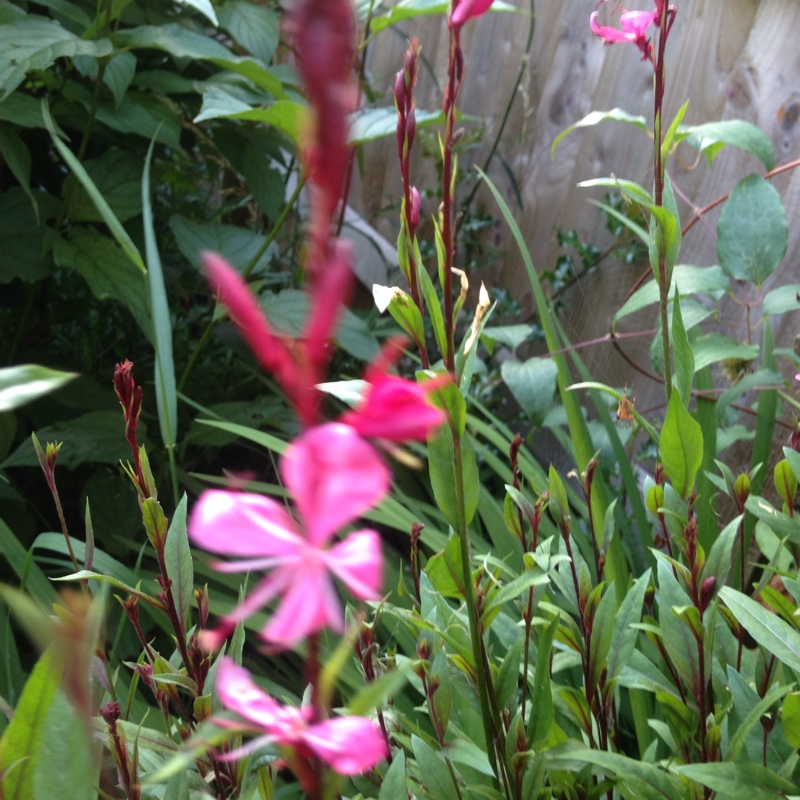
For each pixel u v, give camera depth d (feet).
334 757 0.84
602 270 4.84
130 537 3.64
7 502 3.63
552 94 5.39
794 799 1.42
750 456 3.86
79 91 3.80
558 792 1.76
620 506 3.45
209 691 1.49
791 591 1.66
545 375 3.59
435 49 6.55
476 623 1.54
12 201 3.75
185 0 3.04
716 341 2.86
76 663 0.87
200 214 5.14
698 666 1.63
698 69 4.20
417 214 1.43
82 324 4.69
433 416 0.76
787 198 3.73
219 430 3.92
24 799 0.94
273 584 0.77
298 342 0.75
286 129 3.44
